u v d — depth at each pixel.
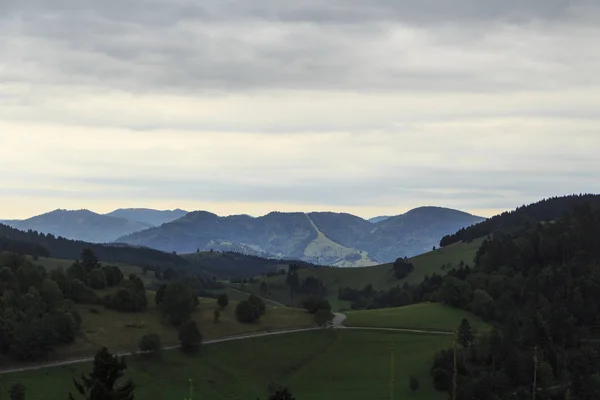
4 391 184.38
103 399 104.00
